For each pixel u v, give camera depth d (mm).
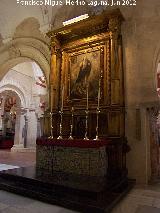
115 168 5355
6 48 9953
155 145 6562
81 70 7020
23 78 15727
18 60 10156
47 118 7059
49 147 5262
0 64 10078
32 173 4977
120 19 6480
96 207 3439
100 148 4539
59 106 7125
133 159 5922
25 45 9234
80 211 3557
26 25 9398
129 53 6512
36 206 3760
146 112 6125
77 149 4805
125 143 5754
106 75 6402
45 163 5293
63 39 7613
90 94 6590
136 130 5957
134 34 6543
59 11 8516
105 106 6148
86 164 4645
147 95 6121
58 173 4895
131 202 4160
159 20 6410
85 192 3795
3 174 5035
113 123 5770
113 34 6328
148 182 5855
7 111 19625
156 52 6254
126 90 6340
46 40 8539
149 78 6199
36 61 9008
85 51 7055
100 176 4469
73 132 6605
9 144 17750
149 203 4129
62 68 7418
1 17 9734
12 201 3979
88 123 6367
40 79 16016
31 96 16219
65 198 3844
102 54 6633
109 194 4148
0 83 13852
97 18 6496
